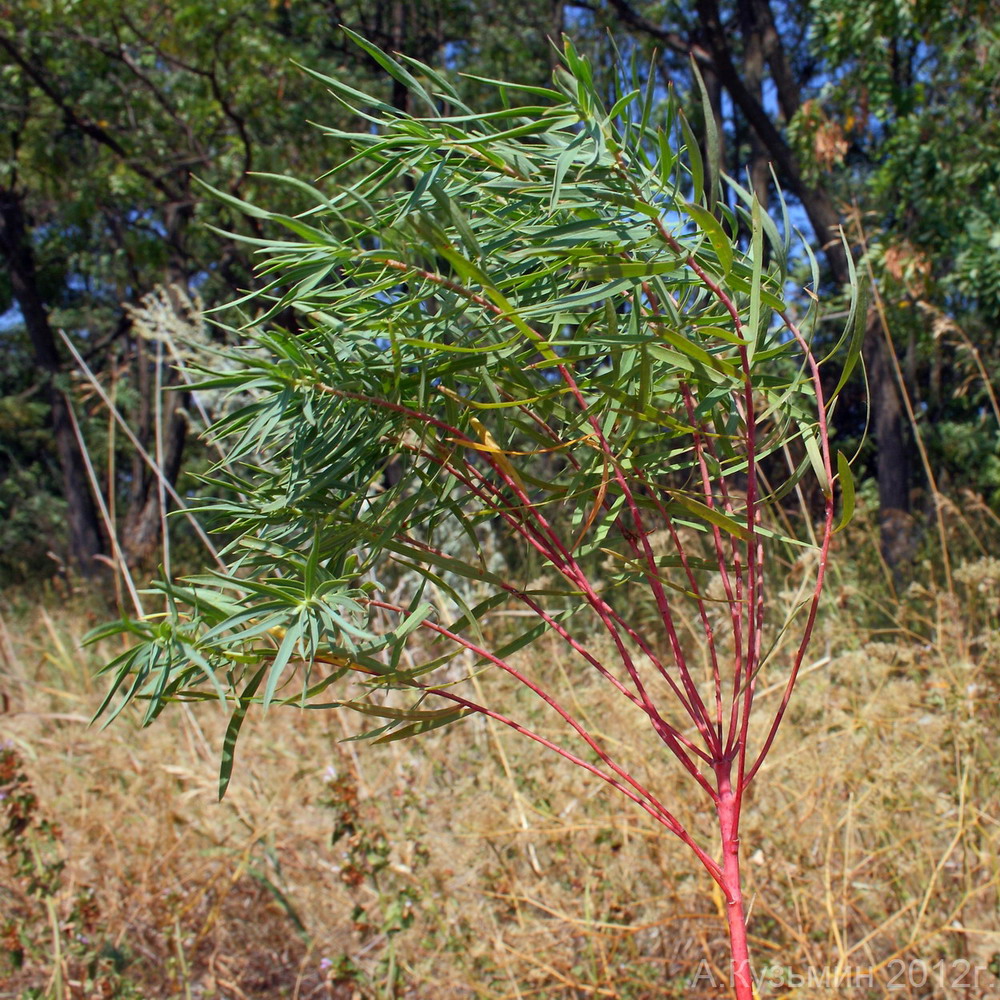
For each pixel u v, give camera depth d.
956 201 7.64
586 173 1.22
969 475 9.88
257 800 3.09
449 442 1.35
